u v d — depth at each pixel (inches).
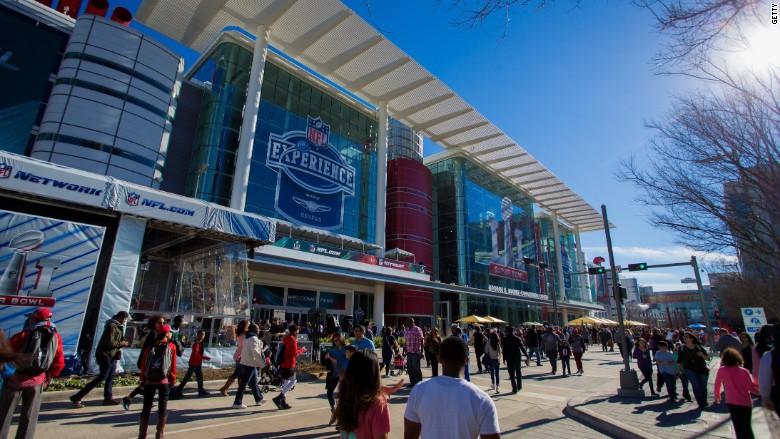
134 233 394.9
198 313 501.0
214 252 542.9
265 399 341.4
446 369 102.7
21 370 171.3
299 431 243.4
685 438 233.3
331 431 245.0
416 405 98.2
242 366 304.8
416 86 1318.9
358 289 1243.8
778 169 235.6
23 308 317.7
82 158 740.0
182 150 1008.2
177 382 371.9
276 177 1115.3
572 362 786.2
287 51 1186.6
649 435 237.3
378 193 1331.2
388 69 1238.9
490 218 1909.4
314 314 1024.9
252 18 1063.6
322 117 1306.6
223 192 980.6
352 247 1283.2
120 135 787.4
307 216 1167.6
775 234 250.4
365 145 1443.2
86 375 339.6
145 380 205.8
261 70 1050.1
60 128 735.7
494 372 427.8
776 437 241.0
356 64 1222.9
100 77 785.6
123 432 223.5
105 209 378.9
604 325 1664.6
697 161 272.7
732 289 933.8
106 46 804.6
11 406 166.2
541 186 2126.0
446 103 1418.6
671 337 865.5
